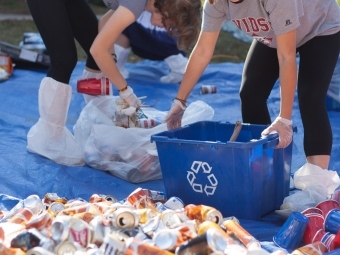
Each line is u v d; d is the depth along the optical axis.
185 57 7.09
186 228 2.58
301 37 3.53
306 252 2.62
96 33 4.61
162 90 6.56
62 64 4.22
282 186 3.46
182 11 3.67
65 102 4.28
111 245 2.41
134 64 7.78
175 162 3.33
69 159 4.18
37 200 3.06
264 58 3.71
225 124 3.62
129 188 3.82
